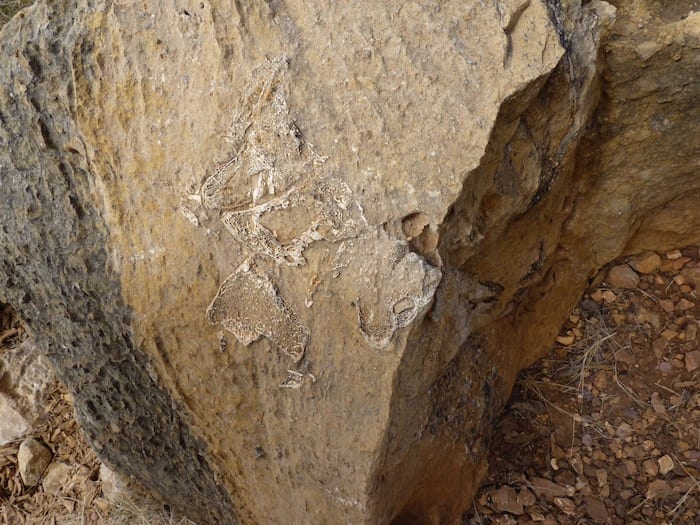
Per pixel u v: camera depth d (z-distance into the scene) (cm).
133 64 70
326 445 74
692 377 102
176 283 73
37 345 91
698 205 99
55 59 73
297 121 66
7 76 75
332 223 65
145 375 83
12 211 81
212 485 92
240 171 67
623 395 104
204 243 70
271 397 75
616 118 85
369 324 66
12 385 123
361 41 66
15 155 78
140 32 70
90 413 93
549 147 76
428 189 64
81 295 80
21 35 75
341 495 77
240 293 70
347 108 65
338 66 66
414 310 65
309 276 67
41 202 78
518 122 69
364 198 65
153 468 96
